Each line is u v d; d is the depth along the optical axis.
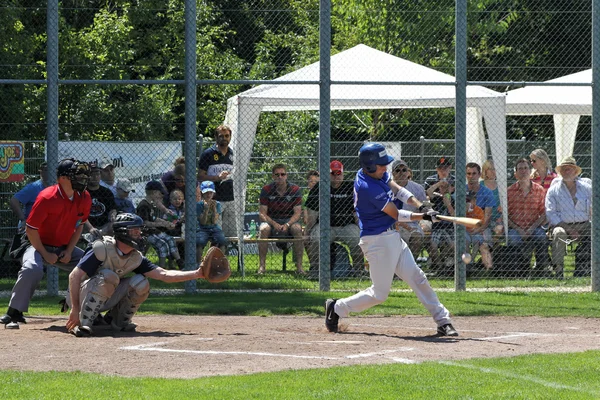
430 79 39.22
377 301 22.53
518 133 55.44
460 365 17.73
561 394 15.08
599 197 33.50
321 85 32.41
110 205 34.00
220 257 22.61
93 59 52.62
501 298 31.00
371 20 46.12
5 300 30.00
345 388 15.38
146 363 18.00
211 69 59.16
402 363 18.02
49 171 31.42
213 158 36.91
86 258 22.47
